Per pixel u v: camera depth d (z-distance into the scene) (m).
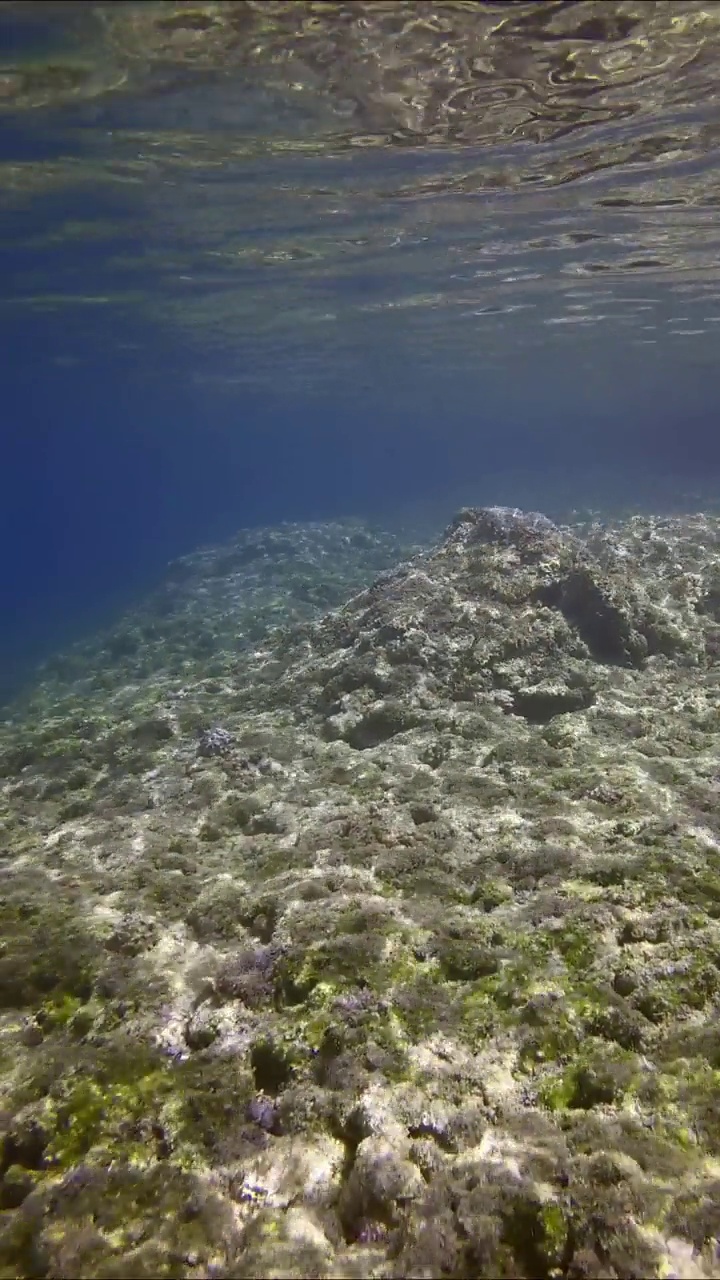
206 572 29.27
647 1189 3.48
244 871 7.00
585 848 6.33
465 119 11.17
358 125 11.36
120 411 84.69
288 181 13.92
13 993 5.66
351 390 66.00
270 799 8.66
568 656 10.93
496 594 11.98
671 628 11.68
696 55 9.28
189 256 19.55
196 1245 3.64
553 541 13.00
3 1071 4.98
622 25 8.52
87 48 8.84
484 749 8.98
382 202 15.31
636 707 9.84
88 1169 4.11
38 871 7.59
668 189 14.81
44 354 38.12
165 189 14.27
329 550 28.80
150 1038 4.92
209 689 13.66
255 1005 5.05
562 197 15.23
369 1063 4.43
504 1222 3.44
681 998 4.56
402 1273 3.31
